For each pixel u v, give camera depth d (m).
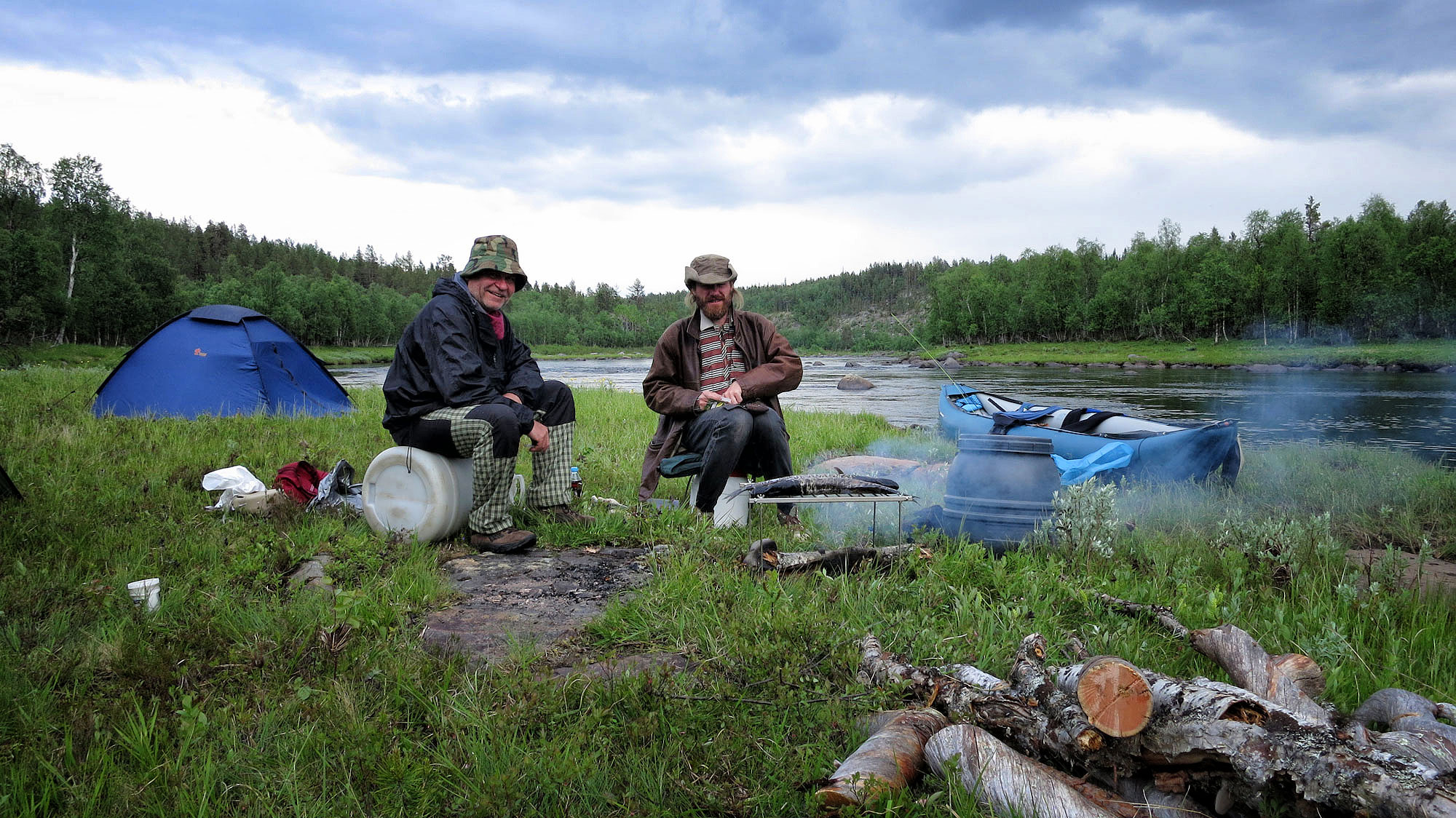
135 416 9.78
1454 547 5.19
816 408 20.05
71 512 4.84
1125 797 2.01
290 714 2.54
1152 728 1.96
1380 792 1.59
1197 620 3.38
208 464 6.58
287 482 5.46
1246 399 23.55
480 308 4.91
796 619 2.98
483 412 4.48
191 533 4.56
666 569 3.96
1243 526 4.86
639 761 2.23
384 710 2.51
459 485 4.62
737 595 3.51
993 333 119.88
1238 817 1.89
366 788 2.19
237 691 2.69
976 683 2.47
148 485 5.66
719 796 2.08
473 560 4.38
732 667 2.73
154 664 2.78
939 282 129.12
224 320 10.97
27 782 2.10
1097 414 8.96
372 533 4.66
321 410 11.36
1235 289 86.88
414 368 4.61
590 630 3.29
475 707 2.49
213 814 2.03
